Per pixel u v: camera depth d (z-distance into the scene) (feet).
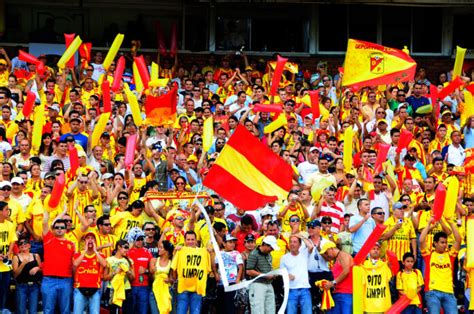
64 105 209.46
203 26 261.24
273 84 211.20
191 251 165.37
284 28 263.29
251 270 162.81
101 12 262.47
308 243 165.48
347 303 164.55
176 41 258.16
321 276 166.40
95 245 163.94
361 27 264.52
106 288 167.94
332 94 234.17
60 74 215.51
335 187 181.68
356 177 184.03
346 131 187.21
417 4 256.93
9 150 186.60
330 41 264.11
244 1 253.65
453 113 230.89
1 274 163.32
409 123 213.05
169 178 186.19
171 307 166.71
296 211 175.63
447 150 207.10
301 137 202.90
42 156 185.68
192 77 240.73
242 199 148.87
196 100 222.07
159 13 262.06
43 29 253.44
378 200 183.11
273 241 162.20
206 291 167.73
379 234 161.79
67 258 162.81
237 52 249.34
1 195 168.14
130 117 202.80
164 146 198.08
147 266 165.89
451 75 251.80
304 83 242.37
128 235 167.22
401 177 196.24
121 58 207.41
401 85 236.02
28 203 170.81
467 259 167.02
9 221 164.86
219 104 213.87
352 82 211.20
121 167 188.03
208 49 260.83
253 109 201.05
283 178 149.48
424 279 172.65
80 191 173.99
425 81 246.06
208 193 178.70
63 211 166.50
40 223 169.07
